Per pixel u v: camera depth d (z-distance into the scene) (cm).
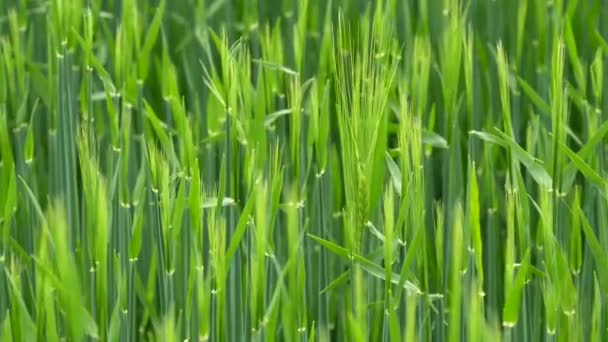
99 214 146
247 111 158
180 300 165
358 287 143
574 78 201
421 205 146
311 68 206
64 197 178
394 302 147
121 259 164
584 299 170
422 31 188
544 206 145
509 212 143
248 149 156
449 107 170
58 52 178
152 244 180
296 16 213
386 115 147
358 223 147
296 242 148
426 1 188
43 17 218
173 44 222
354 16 212
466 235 151
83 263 167
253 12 206
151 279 172
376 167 147
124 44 174
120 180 163
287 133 192
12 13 181
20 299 145
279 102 188
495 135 176
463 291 153
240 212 178
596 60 168
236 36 217
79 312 140
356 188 146
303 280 149
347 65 188
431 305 157
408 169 146
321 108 157
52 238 150
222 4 221
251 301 146
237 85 159
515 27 206
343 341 180
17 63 182
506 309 143
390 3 185
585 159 159
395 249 147
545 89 189
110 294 161
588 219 173
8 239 162
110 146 181
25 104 183
